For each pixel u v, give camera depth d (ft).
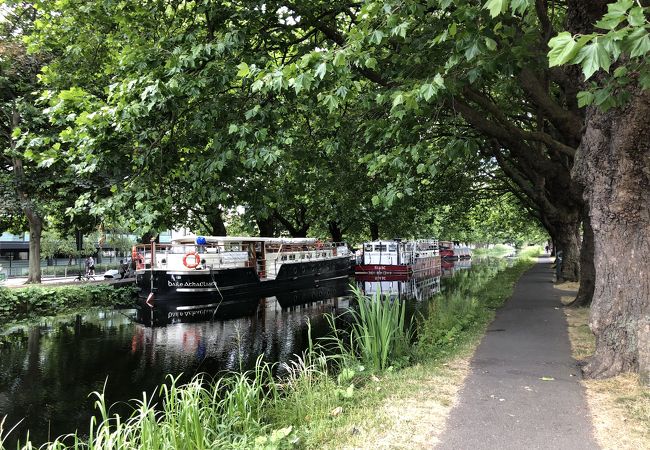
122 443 15.34
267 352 42.22
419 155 28.48
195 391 19.06
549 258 204.44
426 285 98.32
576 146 33.73
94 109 30.42
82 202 32.19
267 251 97.30
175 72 27.37
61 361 40.55
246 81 30.25
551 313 41.06
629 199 20.98
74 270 147.23
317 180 45.14
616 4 10.13
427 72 26.86
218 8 31.58
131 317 65.46
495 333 32.50
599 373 21.54
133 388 33.24
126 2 34.24
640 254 21.17
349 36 23.22
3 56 65.72
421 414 17.46
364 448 14.84
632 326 21.08
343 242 128.06
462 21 21.42
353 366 25.31
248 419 18.38
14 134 31.94
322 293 94.68
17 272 150.20
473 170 66.13
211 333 52.90
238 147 27.37
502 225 142.20
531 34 23.53
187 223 92.27
